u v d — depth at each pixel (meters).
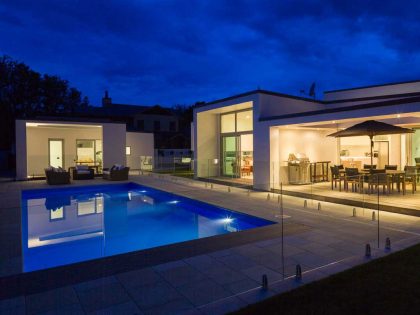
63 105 32.41
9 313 3.23
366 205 8.64
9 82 28.19
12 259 4.80
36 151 18.97
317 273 4.14
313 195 10.13
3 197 10.84
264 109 12.60
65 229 8.09
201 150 16.22
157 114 36.50
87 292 3.69
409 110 8.16
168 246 5.36
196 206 10.23
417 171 11.30
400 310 3.14
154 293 3.67
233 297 3.52
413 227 6.56
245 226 8.13
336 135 9.85
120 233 7.77
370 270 4.15
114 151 18.62
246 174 15.20
